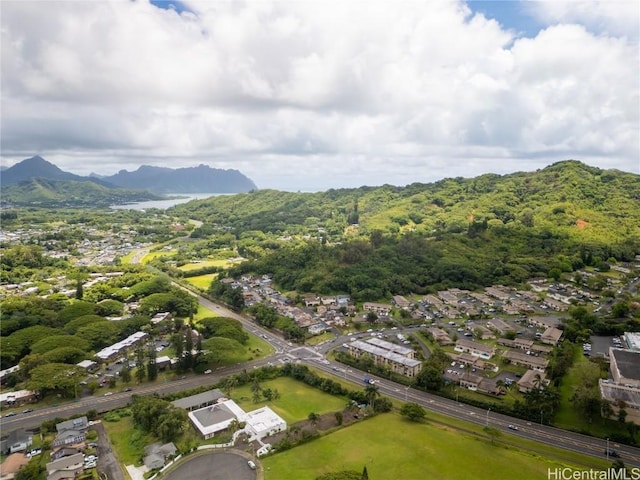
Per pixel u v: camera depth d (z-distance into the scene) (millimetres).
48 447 136875
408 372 187875
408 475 119500
